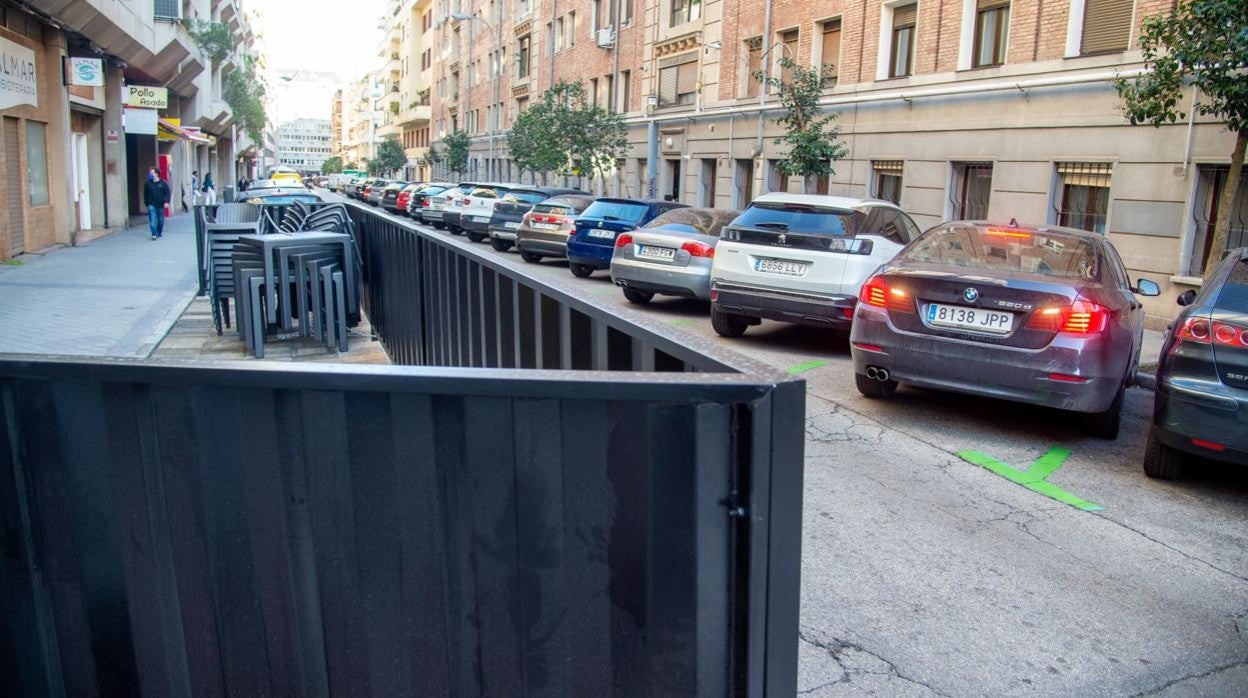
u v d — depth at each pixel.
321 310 9.78
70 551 1.80
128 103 29.69
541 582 1.59
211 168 72.81
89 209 26.08
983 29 17.08
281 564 1.72
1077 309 6.17
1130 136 13.85
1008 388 6.33
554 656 1.61
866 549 4.46
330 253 10.02
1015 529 4.81
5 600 1.83
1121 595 4.04
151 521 1.75
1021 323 6.28
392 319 8.83
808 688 3.19
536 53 46.25
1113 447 6.54
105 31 22.69
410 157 91.44
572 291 2.85
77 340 9.33
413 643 1.68
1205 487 5.65
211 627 1.76
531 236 20.05
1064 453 6.32
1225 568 4.39
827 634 3.59
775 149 24.33
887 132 19.58
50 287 13.51
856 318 7.01
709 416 1.44
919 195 18.59
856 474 5.66
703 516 1.46
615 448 1.51
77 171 25.44
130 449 1.74
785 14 23.75
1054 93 15.21
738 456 1.45
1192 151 12.94
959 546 4.55
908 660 3.41
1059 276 6.51
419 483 1.62
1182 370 5.29
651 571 1.50
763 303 9.77
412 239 7.21
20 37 18.19
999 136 16.41
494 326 4.21
